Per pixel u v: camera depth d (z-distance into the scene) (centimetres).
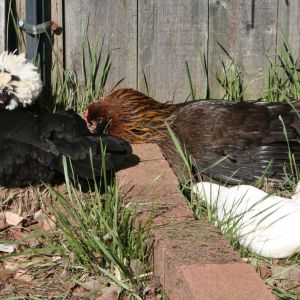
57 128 550
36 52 667
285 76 709
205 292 385
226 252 428
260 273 468
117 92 639
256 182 575
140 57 699
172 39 698
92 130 636
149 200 506
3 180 554
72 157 540
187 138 612
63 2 680
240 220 499
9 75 580
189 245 436
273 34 706
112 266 464
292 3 702
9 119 558
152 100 639
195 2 694
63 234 501
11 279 466
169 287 425
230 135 606
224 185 591
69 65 692
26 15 668
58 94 681
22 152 545
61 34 683
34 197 555
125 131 629
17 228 533
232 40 704
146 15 691
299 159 599
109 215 488
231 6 697
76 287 455
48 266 476
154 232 456
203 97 711
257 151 600
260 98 711
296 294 445
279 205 509
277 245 484
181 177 574
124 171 558
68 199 546
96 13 686
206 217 511
